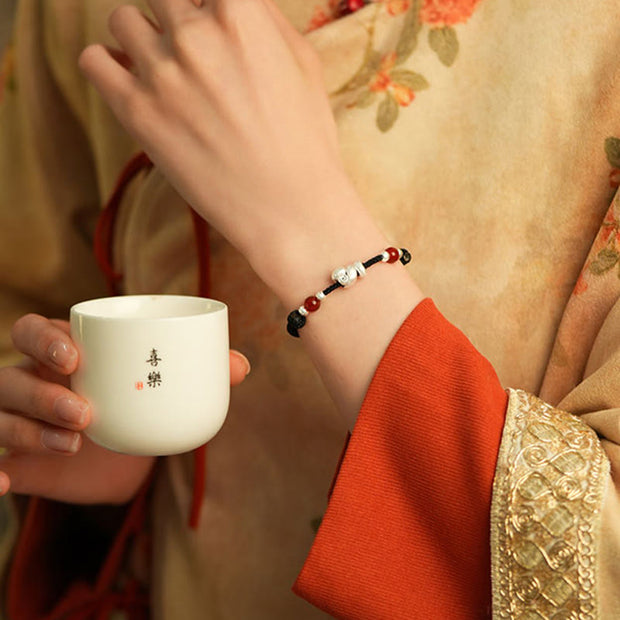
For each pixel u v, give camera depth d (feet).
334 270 2.24
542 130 2.48
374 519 2.18
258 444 2.76
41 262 3.27
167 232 2.82
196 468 2.81
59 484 2.78
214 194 2.30
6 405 2.44
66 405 2.20
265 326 2.68
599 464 2.13
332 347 2.24
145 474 2.91
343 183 2.29
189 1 2.37
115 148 3.04
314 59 2.43
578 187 2.46
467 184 2.54
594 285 2.39
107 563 3.00
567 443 2.15
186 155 2.31
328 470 2.69
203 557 2.84
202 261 2.66
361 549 2.18
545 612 2.10
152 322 2.15
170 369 2.17
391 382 2.19
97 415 2.21
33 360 2.56
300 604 2.75
